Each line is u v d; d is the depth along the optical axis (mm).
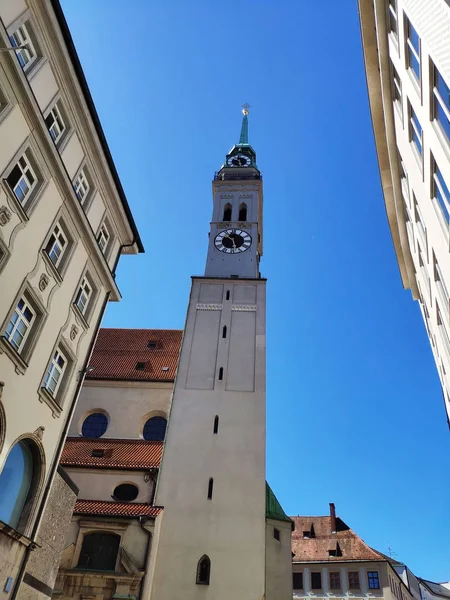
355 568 59438
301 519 69750
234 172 59875
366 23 20734
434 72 13422
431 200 16141
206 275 48125
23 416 18438
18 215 18297
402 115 19094
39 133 19625
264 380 39469
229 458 35094
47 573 20688
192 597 29250
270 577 34156
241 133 67688
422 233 21016
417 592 77625
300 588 60188
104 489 34094
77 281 23156
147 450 37156
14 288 18016
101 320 25594
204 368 40375
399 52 17266
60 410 21062
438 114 13789
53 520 21297
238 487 33719
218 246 50750
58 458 20891
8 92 17781
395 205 25062
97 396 41281
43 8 19797
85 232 23578
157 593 29312
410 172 19453
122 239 28906
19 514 18625
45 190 20281
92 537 30219
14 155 18156
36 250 19531
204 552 30922
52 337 20703
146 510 31844
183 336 42625
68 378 22078
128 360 45562
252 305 44906
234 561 30625
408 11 14539
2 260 17406
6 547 17234
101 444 37938
